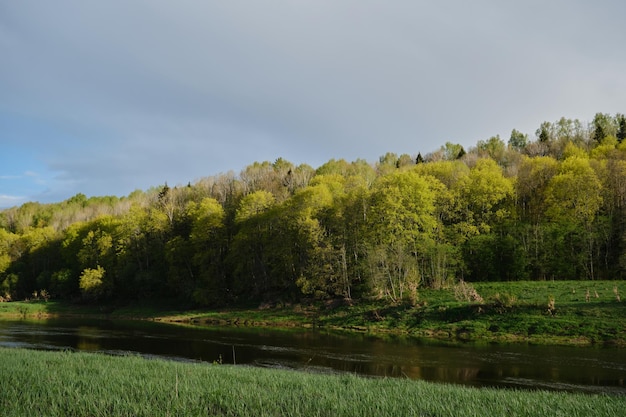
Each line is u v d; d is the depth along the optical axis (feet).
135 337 161.89
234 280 274.16
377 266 206.80
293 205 254.27
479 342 140.05
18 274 362.74
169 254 282.15
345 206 245.65
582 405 53.93
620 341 127.03
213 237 282.56
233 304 256.73
